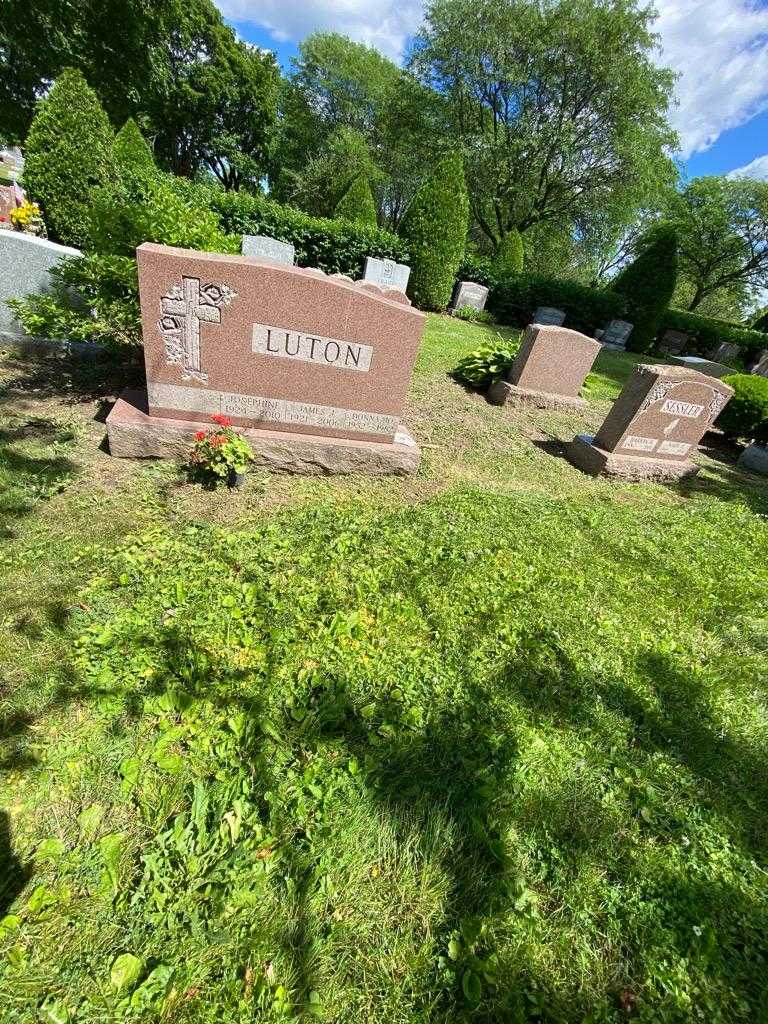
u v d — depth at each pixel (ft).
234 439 11.91
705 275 124.47
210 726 6.46
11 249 15.87
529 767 6.66
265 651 7.66
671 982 4.84
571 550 12.05
